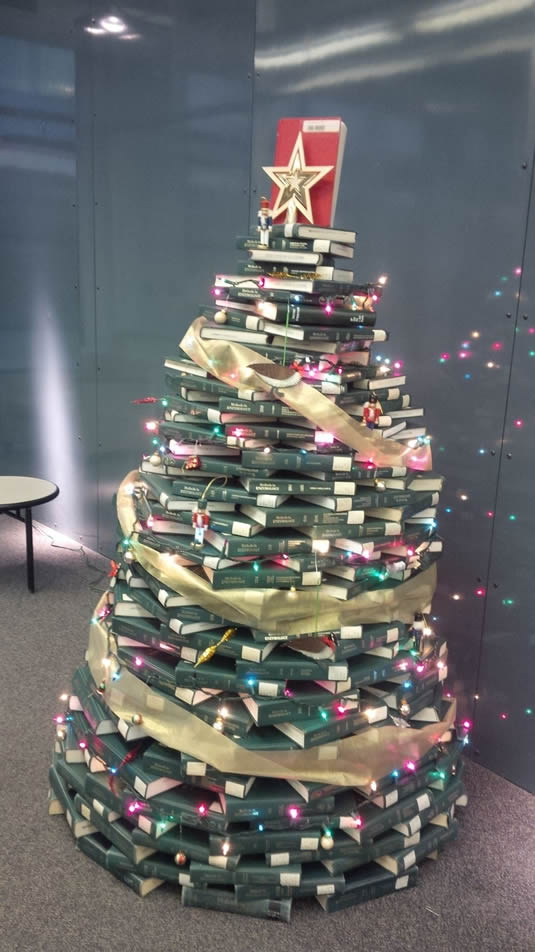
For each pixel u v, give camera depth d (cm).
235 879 162
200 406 165
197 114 275
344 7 222
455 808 201
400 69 212
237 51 255
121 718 172
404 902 171
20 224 376
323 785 163
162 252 301
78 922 161
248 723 158
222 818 161
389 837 172
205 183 277
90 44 313
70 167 338
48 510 406
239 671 158
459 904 171
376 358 221
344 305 167
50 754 215
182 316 298
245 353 160
